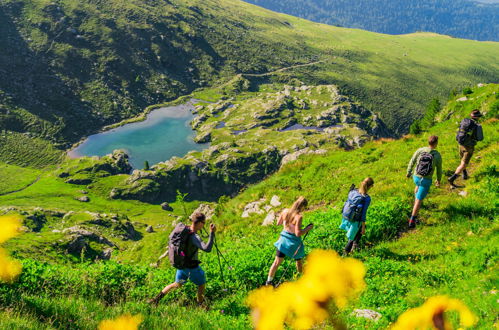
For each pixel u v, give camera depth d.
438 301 1.25
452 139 20.92
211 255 14.08
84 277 10.46
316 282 1.04
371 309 7.61
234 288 10.41
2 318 5.85
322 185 20.84
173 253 8.70
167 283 10.74
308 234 13.38
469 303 6.39
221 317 8.01
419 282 8.84
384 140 25.97
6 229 1.58
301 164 24.98
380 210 14.15
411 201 15.16
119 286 10.56
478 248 9.91
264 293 1.13
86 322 6.60
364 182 11.70
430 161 12.80
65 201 199.62
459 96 37.72
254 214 20.48
